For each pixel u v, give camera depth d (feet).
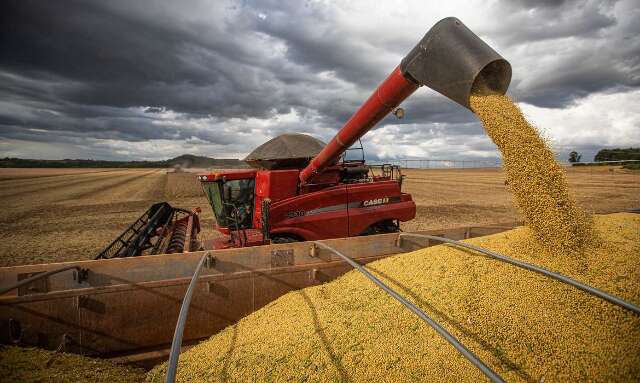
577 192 85.61
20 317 13.29
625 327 11.00
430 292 13.51
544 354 10.50
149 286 14.78
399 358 10.95
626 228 17.66
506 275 13.35
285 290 17.07
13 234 45.55
